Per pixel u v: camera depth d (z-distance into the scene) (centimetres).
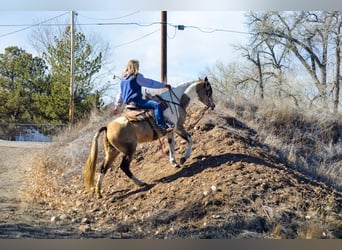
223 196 844
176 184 922
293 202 844
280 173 953
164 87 980
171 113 984
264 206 820
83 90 2692
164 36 1689
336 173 1332
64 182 1159
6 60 3331
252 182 883
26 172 1362
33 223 840
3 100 3234
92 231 809
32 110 3142
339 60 2450
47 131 2703
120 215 882
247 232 773
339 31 2475
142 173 1050
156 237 779
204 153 1038
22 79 3172
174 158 1004
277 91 2527
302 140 1519
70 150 1333
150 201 894
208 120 1241
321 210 842
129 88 956
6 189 1145
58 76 2745
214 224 788
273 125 1549
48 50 2803
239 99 1639
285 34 2627
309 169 1248
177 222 815
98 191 962
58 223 848
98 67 2744
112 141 935
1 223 825
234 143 1084
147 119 948
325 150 1495
